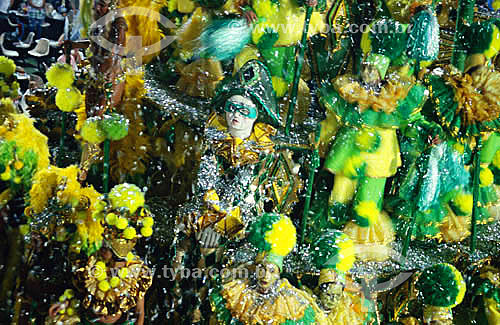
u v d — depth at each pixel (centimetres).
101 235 630
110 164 746
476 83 702
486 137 734
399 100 692
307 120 758
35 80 884
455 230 731
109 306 630
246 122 681
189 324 688
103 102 709
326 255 651
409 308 716
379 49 691
